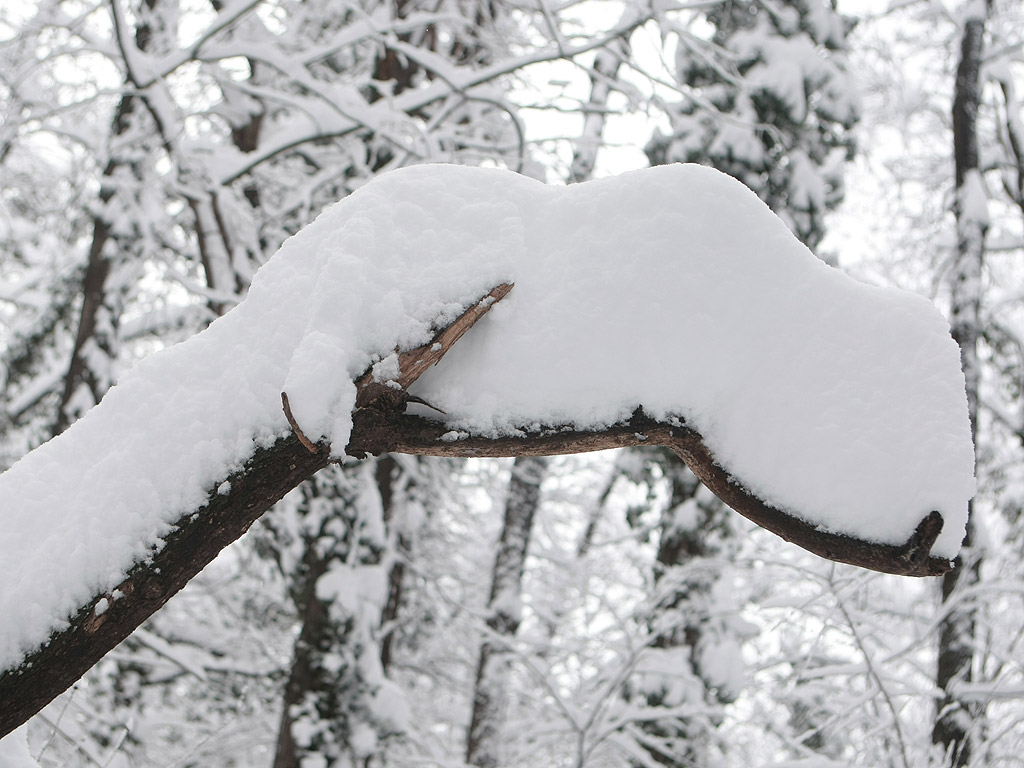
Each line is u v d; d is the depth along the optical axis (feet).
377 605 21.11
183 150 20.49
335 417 5.29
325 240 6.01
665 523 25.13
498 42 25.08
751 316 5.64
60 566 5.60
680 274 5.73
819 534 5.33
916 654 20.62
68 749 13.64
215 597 27.25
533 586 37.40
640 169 6.16
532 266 5.90
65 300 27.14
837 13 27.14
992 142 32.32
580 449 5.78
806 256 5.80
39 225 29.01
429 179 6.13
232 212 22.48
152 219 24.12
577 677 27.45
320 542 21.20
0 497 5.90
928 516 5.09
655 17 19.95
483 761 28.37
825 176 26.40
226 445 5.72
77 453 6.01
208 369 5.97
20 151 27.14
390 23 20.27
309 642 20.54
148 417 5.91
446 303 5.63
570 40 21.83
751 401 5.52
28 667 5.50
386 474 25.36
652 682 22.89
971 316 25.70
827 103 24.82
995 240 32.68
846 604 17.47
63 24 21.74
